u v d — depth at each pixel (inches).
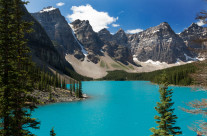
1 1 593.9
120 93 5137.8
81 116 2380.7
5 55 593.6
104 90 6003.9
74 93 4210.1
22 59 647.8
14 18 647.1
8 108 560.7
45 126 1924.2
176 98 3740.2
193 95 4094.5
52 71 7219.5
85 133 1731.1
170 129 905.5
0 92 577.0
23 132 585.0
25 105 627.8
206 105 442.0
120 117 2372.0
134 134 1720.0
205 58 449.4
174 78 6151.6
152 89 6235.2
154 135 923.4
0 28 593.6
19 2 653.3
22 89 610.2
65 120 2164.1
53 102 3078.2
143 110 2822.3
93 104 3275.1
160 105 940.0
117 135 1674.5
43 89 3417.8
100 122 2108.8
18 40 622.5
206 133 450.0
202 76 447.2
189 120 2048.5
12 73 589.6
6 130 546.3
